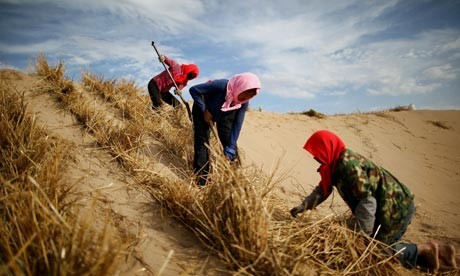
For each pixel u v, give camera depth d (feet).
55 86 14.73
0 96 11.14
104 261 5.52
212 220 8.52
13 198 6.68
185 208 8.79
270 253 7.36
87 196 8.74
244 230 7.70
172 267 7.29
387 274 8.65
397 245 9.29
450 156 31.73
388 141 31.35
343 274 8.04
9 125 9.36
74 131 12.26
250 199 8.18
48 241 5.85
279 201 11.39
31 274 5.17
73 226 5.98
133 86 19.04
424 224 14.35
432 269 9.41
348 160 8.75
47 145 9.52
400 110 44.73
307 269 7.55
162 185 10.25
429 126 38.88
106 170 10.57
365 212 8.57
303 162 19.89
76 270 5.36
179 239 8.41
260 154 18.17
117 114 15.46
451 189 23.24
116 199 9.23
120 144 11.87
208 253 8.02
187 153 14.19
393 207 8.77
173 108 18.31
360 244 8.91
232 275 7.39
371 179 8.74
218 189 8.78
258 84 11.65
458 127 40.24
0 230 5.95
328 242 8.89
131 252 7.25
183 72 17.88
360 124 33.47
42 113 12.68
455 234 13.38
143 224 8.53
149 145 13.65
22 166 8.33
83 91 16.02
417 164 27.61
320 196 9.70
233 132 12.42
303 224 9.19
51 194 7.29
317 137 9.15
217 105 12.04
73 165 10.05
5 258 5.68
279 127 24.73
